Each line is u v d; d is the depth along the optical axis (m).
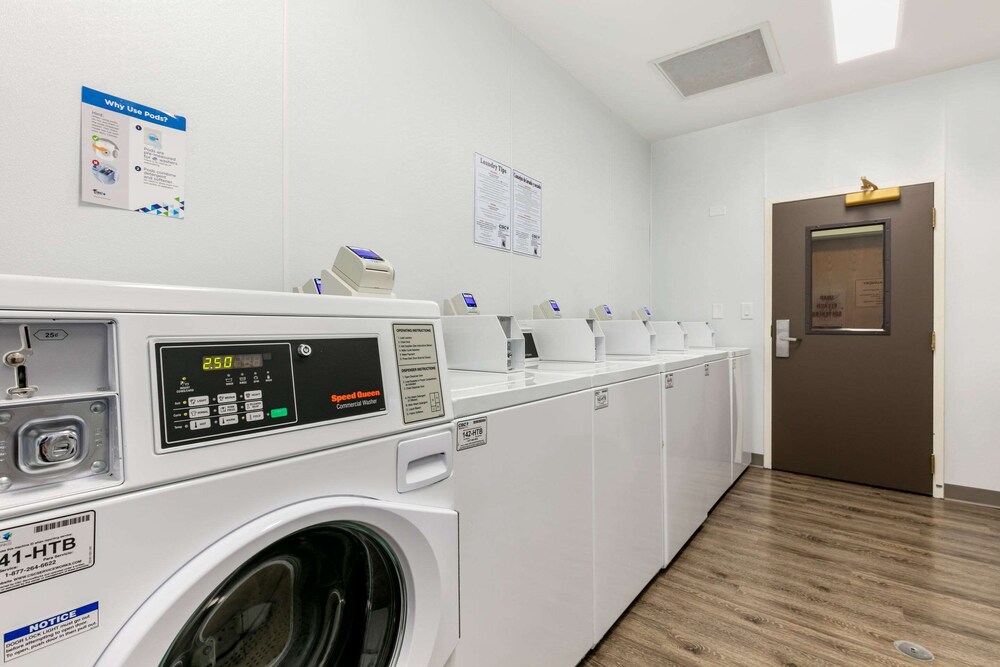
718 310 3.44
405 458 0.72
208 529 0.49
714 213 3.45
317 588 0.69
